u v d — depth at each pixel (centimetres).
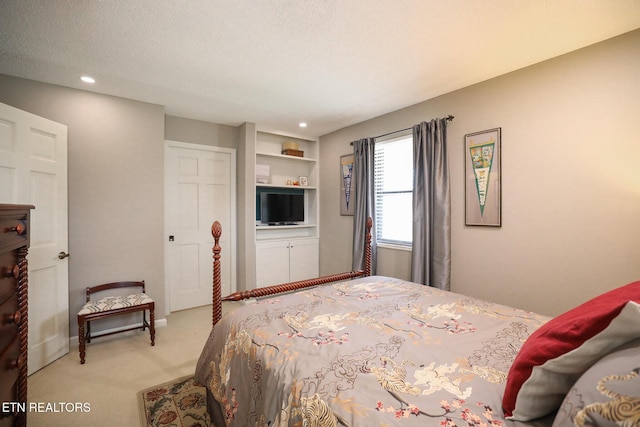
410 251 327
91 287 270
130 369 223
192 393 193
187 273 363
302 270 431
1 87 235
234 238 396
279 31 184
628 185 187
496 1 157
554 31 184
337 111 338
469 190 269
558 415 63
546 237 223
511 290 243
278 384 101
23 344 112
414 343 120
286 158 448
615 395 52
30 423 164
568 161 211
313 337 126
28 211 116
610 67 192
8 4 156
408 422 75
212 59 218
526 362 77
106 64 224
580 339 68
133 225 292
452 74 244
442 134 282
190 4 159
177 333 291
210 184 379
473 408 80
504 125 244
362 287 208
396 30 183
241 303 381
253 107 323
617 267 192
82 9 162
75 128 264
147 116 301
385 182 361
